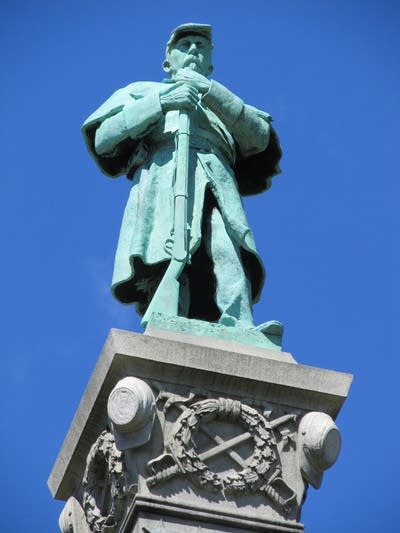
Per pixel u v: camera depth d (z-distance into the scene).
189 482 15.98
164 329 16.75
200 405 16.25
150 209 18.22
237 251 18.16
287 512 16.12
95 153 19.20
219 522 15.87
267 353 16.84
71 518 17.11
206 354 16.45
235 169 19.62
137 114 18.47
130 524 15.84
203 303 18.67
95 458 16.66
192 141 18.58
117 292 18.31
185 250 17.52
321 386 16.62
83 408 16.91
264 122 19.06
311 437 16.31
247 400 16.48
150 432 16.03
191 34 19.67
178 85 18.56
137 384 16.12
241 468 16.14
